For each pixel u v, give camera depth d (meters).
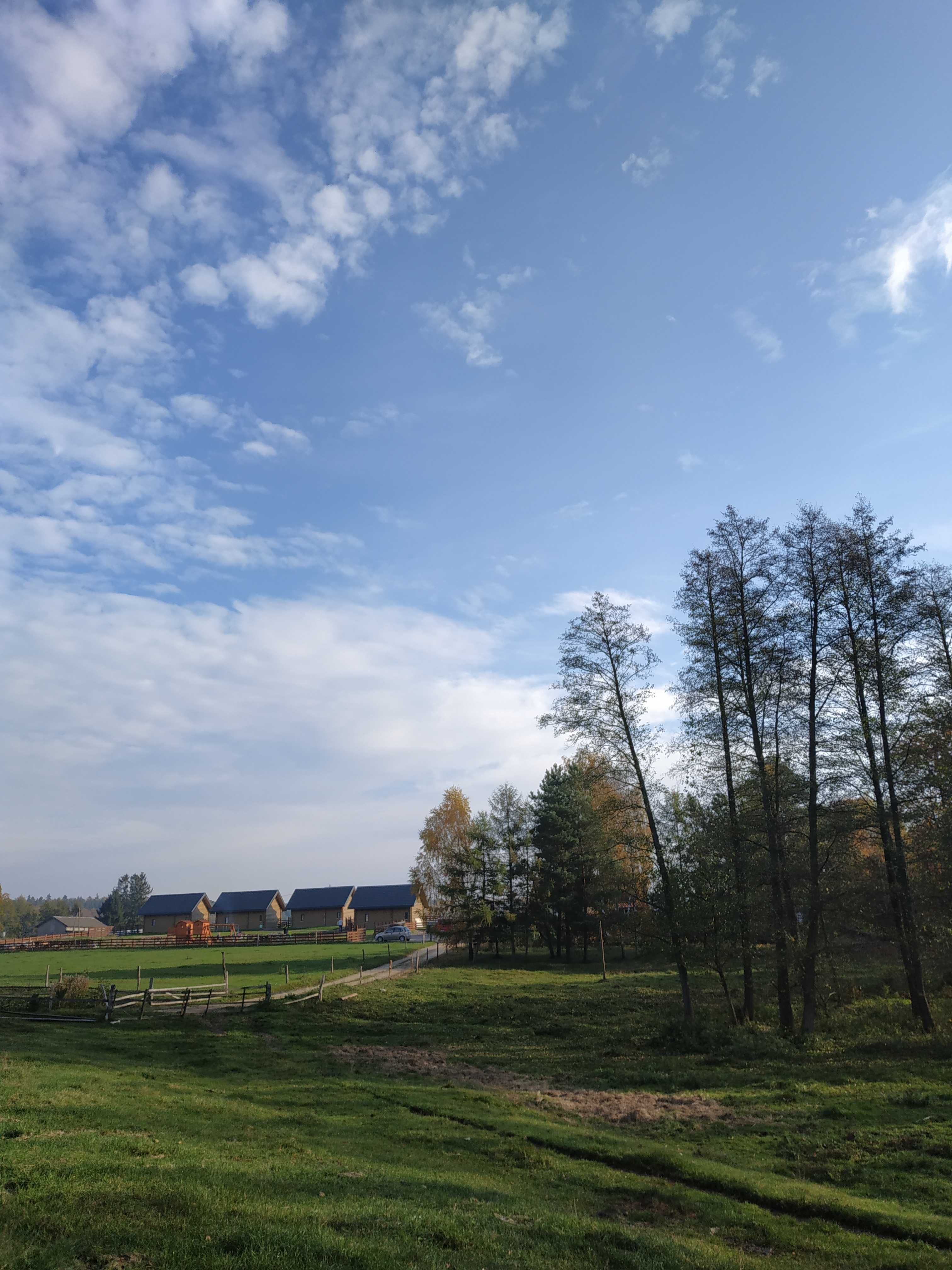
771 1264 10.21
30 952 87.56
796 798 32.22
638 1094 21.45
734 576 34.03
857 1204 12.53
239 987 46.84
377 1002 42.06
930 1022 28.94
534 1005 41.53
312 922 142.12
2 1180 9.91
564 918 68.62
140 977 54.47
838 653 31.16
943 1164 14.41
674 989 47.31
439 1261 8.87
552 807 69.44
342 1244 8.83
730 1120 18.31
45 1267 7.64
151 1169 11.06
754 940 32.03
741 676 33.81
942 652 31.52
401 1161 14.06
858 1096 19.86
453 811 83.00
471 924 69.31
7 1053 22.70
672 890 33.31
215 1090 19.80
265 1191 10.80
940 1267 10.24
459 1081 23.31
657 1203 12.73
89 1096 16.80
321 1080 22.22
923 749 30.69
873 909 29.83
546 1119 18.42
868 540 31.14
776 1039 28.25
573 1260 9.59
